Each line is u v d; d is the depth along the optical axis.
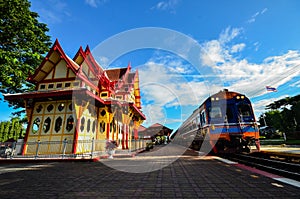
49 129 10.48
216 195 2.91
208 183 3.70
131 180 4.09
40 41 15.02
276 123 33.00
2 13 11.48
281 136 30.67
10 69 11.06
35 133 10.55
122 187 3.48
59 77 11.87
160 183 3.76
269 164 6.24
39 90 11.45
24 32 13.03
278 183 3.64
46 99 10.93
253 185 3.50
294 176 4.09
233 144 8.76
